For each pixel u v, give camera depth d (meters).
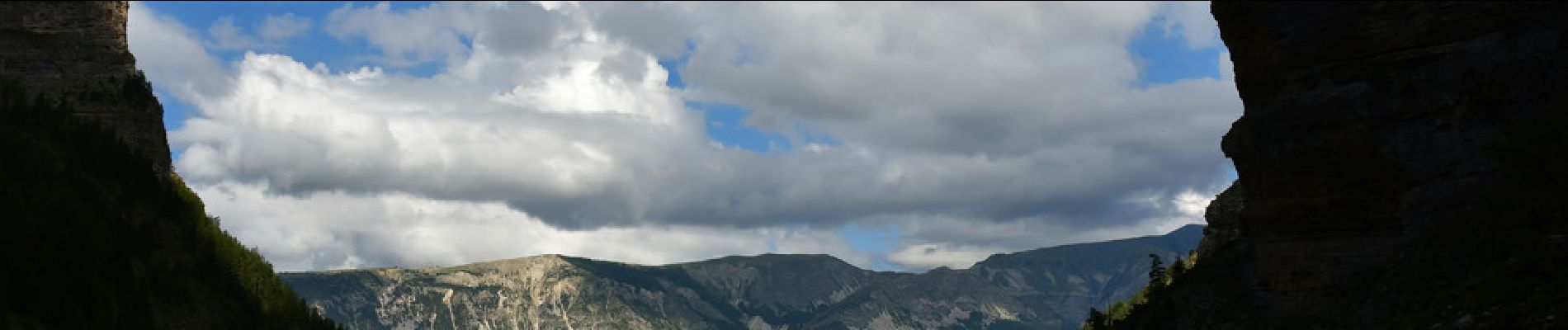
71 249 134.88
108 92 185.12
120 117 184.25
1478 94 44.22
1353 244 46.78
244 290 175.38
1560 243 33.44
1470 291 36.56
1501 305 33.31
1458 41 45.12
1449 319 35.94
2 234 127.75
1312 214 48.06
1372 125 46.47
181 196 187.00
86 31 186.75
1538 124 41.84
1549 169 39.50
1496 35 44.50
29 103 177.38
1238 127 56.94
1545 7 44.22
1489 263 39.22
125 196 166.38
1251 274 54.56
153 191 175.12
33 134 162.50
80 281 131.75
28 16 184.00
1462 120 44.47
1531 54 43.72
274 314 177.88
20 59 180.12
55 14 185.88
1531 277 33.97
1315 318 47.25
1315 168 48.25
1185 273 64.56
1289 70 48.94
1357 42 46.94
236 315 162.88
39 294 124.69
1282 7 49.22
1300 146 48.62
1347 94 47.16
